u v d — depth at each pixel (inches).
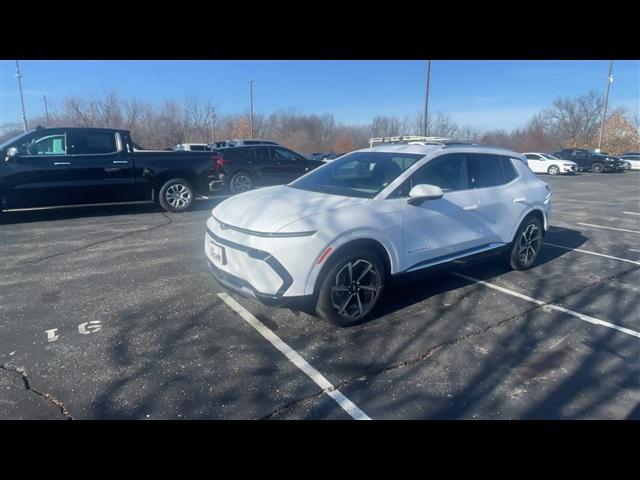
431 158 171.6
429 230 164.9
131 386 112.0
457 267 181.8
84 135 319.3
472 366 125.9
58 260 221.0
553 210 437.1
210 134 1818.4
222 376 117.5
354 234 141.2
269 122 2492.6
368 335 143.2
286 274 131.4
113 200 337.4
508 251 209.2
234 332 143.3
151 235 278.4
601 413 105.9
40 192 304.3
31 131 306.0
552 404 108.9
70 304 164.4
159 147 1556.3
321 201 151.0
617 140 1893.5
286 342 137.2
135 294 175.3
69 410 102.3
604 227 343.3
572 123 2194.9
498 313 163.5
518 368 125.2
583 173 1152.2
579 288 193.0
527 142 2162.9
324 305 139.9
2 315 153.9
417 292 183.8
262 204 149.9
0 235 273.7
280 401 107.7
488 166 197.5
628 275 213.5
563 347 138.3
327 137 2479.1
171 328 145.4
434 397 110.8
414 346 136.6
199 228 301.3
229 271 142.4
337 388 113.7
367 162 180.2
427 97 722.2
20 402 104.7
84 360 124.3
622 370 125.2
